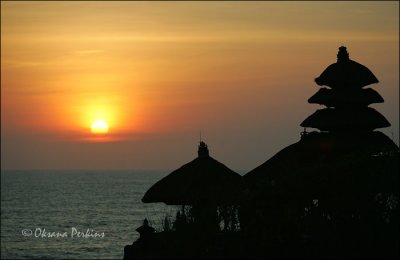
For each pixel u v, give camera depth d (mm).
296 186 23406
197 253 23406
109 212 126375
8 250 81812
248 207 24641
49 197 181750
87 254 77375
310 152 27234
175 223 26094
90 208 139500
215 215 25469
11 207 147500
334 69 28297
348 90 27797
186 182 27750
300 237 22547
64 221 115938
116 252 78188
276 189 23859
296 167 25812
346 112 27625
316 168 23656
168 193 27672
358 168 22984
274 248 22359
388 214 22609
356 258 21406
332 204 23422
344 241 22031
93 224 107438
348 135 27344
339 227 22891
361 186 22594
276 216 23547
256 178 26906
